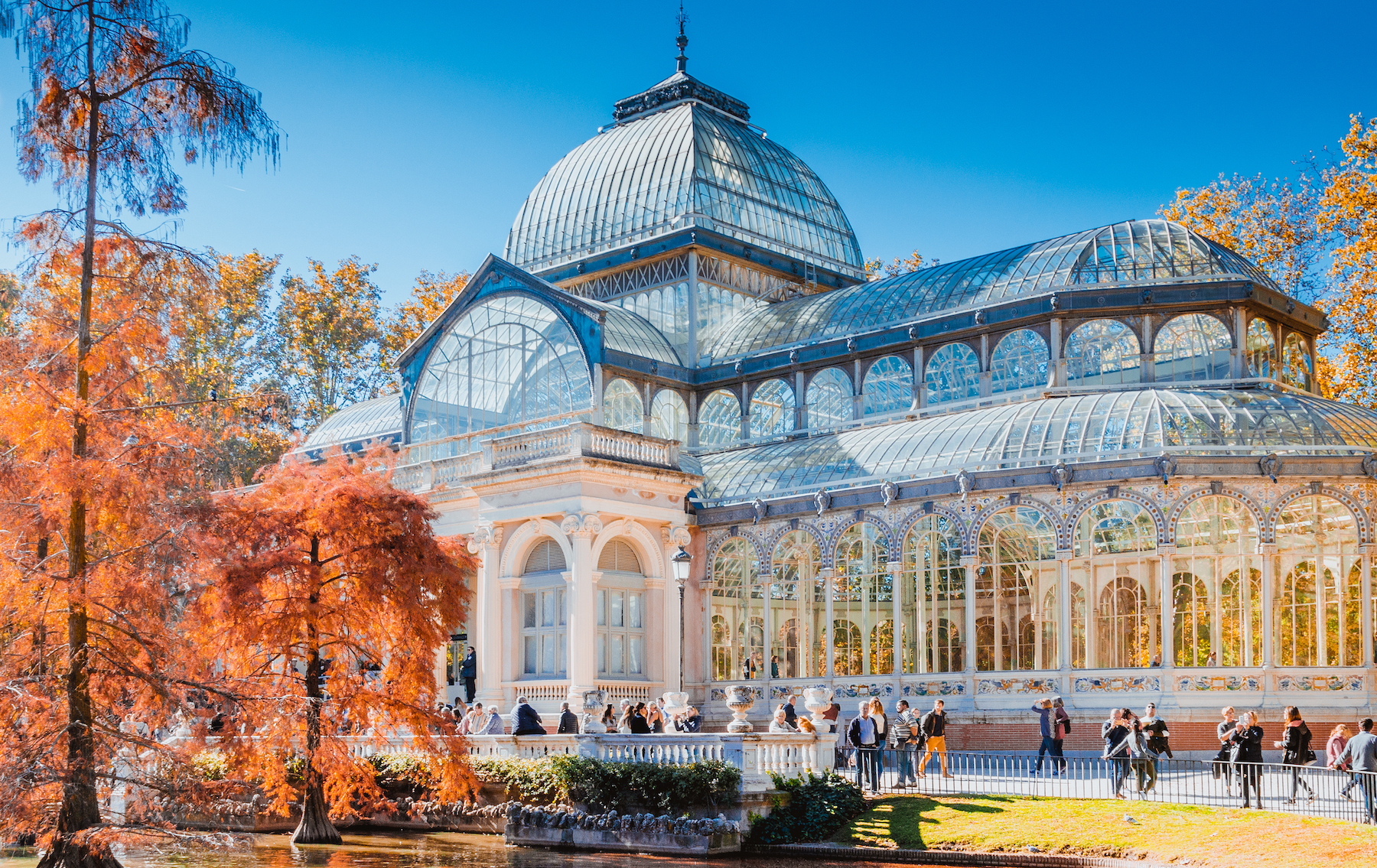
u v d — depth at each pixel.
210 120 25.27
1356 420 40.78
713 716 47.31
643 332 57.28
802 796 30.84
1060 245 52.00
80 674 23.61
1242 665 40.59
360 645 32.59
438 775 32.75
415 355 55.31
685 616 48.66
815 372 55.56
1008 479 41.56
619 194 63.75
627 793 31.55
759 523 47.44
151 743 24.52
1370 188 59.06
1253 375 48.34
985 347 51.03
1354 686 38.09
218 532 27.06
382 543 32.28
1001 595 43.47
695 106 66.00
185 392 26.33
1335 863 23.55
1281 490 39.06
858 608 45.91
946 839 28.17
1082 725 39.62
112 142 25.31
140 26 25.23
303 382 85.81
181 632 28.58
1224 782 30.23
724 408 57.91
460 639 50.69
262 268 84.06
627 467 45.28
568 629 44.12
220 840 25.17
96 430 24.52
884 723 34.72
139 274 25.19
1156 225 51.31
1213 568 42.25
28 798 22.28
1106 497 40.16
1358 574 40.75
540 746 34.72
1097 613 43.41
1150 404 41.69
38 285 24.91
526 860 29.39
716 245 60.03
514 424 47.91
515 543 46.19
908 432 46.88
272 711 28.39
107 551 25.45
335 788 32.56
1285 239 68.19
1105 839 26.72
